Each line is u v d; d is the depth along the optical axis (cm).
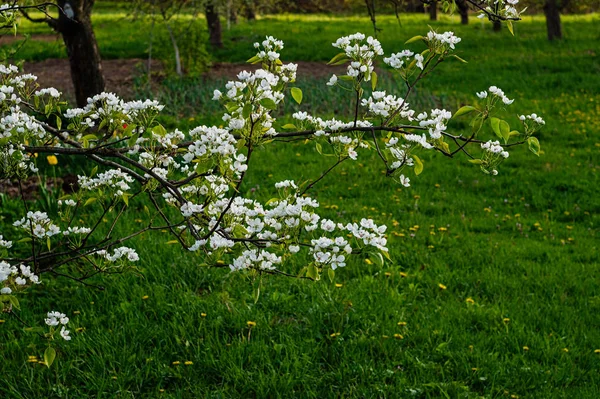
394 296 570
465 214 826
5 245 348
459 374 468
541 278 630
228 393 441
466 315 552
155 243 644
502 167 1014
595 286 625
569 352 502
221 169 285
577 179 962
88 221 699
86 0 1034
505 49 2167
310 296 565
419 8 3838
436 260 663
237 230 318
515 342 508
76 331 499
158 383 453
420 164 308
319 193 872
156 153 345
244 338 495
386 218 781
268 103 264
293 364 466
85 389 445
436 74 1712
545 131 1224
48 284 570
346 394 445
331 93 1297
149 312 537
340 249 301
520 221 806
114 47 2102
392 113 324
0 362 464
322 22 3109
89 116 345
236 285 573
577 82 1612
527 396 446
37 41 2236
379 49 311
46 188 802
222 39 2378
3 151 311
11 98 323
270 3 2114
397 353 488
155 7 1500
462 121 1240
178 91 1372
